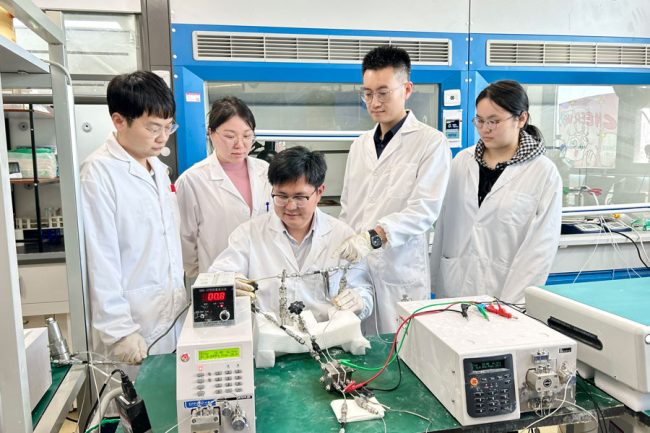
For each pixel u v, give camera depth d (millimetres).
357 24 2461
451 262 2010
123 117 1407
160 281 1582
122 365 1440
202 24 2283
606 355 1047
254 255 1456
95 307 1410
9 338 847
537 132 1873
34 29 1143
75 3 2154
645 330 953
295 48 2402
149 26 2238
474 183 1919
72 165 1307
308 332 1217
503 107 1678
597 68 2789
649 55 2859
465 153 2010
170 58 2279
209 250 1924
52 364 1257
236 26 2324
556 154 2975
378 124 1936
